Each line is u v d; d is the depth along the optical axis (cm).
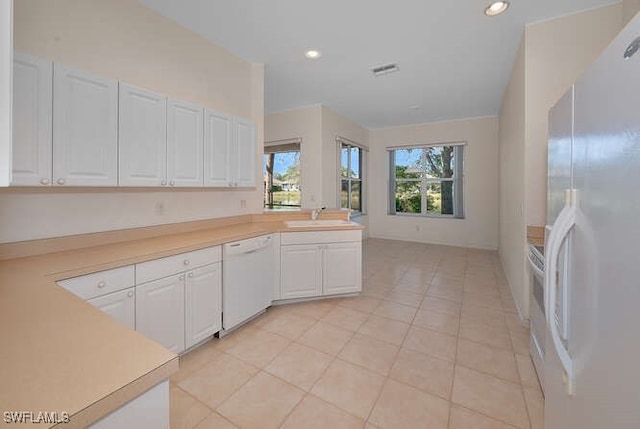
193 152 230
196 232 259
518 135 295
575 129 96
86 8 195
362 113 558
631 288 63
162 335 186
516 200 305
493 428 145
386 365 197
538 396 167
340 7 232
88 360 69
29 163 147
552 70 244
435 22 252
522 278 264
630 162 63
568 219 94
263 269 270
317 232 300
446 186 624
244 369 192
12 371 64
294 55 314
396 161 680
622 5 219
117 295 163
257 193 338
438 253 539
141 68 226
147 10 230
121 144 184
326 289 306
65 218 187
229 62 304
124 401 60
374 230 699
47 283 126
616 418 68
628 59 65
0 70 62
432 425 147
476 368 194
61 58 184
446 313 279
